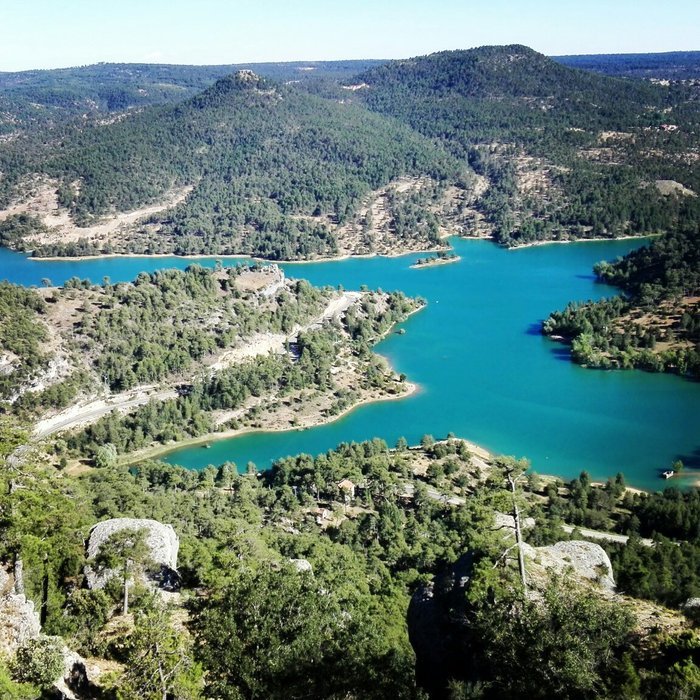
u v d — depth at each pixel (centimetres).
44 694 7112
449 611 8962
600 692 6141
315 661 6850
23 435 12850
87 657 8506
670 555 13750
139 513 15375
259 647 6888
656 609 8825
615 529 17900
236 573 9619
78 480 18500
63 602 9681
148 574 10638
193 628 8412
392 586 12000
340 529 17250
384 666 7175
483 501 12975
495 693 6806
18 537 9962
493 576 8594
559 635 6481
